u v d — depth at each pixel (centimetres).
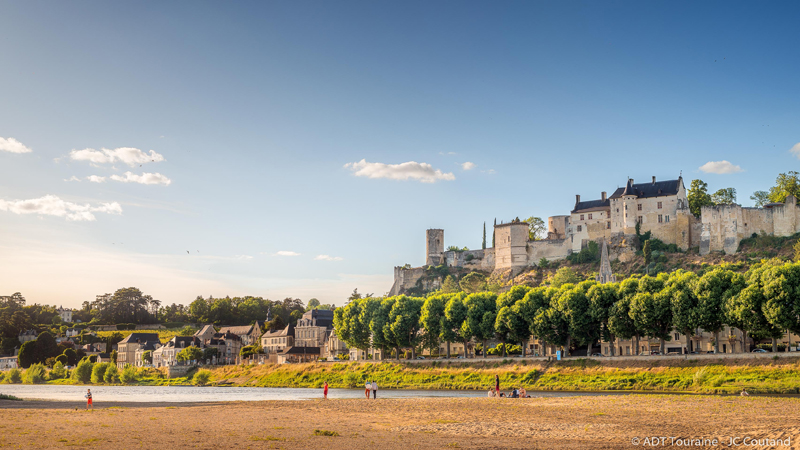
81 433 5294
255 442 4934
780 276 10025
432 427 5878
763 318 10162
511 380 12475
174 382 18612
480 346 16325
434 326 14750
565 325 12900
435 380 13662
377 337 15512
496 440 5125
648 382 10725
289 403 8675
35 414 6769
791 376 9406
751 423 5769
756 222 19462
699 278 11306
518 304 13275
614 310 11925
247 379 17462
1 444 4678
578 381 11569
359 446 4812
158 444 4781
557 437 5266
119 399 11162
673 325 11550
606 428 5703
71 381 19700
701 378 10081
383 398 9712
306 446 4781
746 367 10038
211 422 6206
